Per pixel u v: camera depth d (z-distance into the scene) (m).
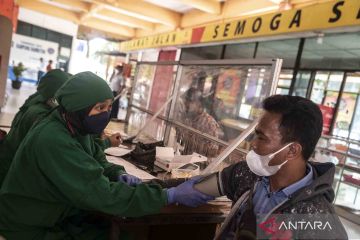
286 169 0.96
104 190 1.11
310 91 4.95
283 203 0.92
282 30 3.54
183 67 2.48
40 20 13.07
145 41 8.02
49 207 1.17
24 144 1.16
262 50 5.79
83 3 9.45
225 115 1.97
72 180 1.09
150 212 1.16
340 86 4.58
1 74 4.26
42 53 12.52
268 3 5.56
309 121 0.91
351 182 3.98
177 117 2.48
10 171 1.19
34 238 1.18
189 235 1.58
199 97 2.26
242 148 1.62
